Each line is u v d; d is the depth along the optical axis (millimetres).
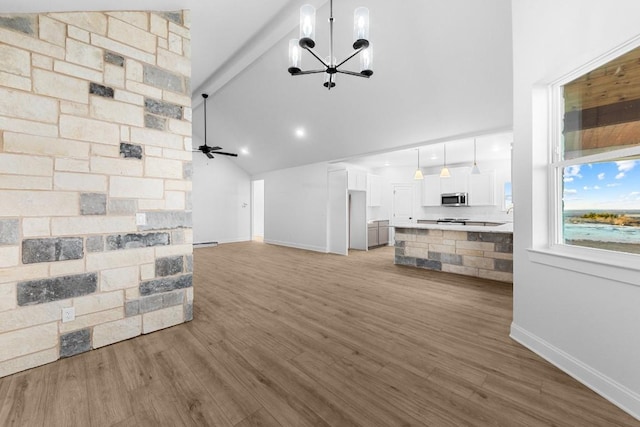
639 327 1373
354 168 7125
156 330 2414
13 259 1798
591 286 1598
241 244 8055
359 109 4465
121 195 2252
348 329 2422
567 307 1752
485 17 2594
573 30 1643
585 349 1639
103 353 2045
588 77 1764
